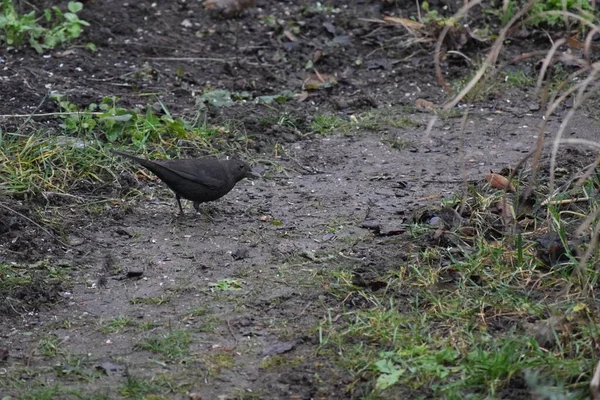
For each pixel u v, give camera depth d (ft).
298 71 51.98
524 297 29.55
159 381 26.27
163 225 36.68
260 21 56.08
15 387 25.96
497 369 25.21
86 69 50.19
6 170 39.04
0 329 29.17
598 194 35.19
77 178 39.70
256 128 45.68
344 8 57.36
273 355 27.45
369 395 25.18
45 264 33.14
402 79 51.52
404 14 56.90
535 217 34.35
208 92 48.11
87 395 25.50
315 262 33.24
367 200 38.81
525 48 53.98
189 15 56.18
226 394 25.62
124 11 55.72
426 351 26.84
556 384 24.71
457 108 48.44
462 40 53.57
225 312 30.04
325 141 45.24
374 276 31.68
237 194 39.88
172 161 36.68
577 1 53.93
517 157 42.37
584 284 29.19
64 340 28.53
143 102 47.24
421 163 42.55
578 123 46.24
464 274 30.96
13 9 52.60
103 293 31.45
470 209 35.60
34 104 45.65
